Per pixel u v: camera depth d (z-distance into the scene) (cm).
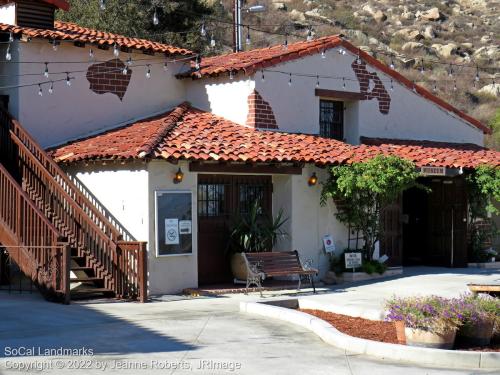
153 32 3362
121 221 1641
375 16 6091
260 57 1973
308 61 2003
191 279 1644
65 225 1631
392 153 1948
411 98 2267
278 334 1134
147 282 1557
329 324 1132
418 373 902
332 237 1878
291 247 1806
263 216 1827
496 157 2197
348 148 1933
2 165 1606
